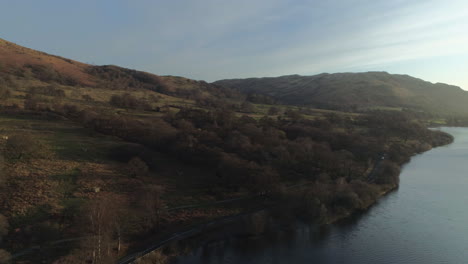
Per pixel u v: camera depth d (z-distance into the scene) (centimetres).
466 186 8256
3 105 10275
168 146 8669
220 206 6284
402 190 8000
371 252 5028
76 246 4272
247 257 4778
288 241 5331
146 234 5041
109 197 5675
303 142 9731
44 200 5138
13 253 4012
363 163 9744
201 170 7844
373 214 6506
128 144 8456
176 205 6072
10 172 5759
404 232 5706
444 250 5084
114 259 4269
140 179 6725
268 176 6788
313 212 6044
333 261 4756
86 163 6888
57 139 8012
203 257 4706
